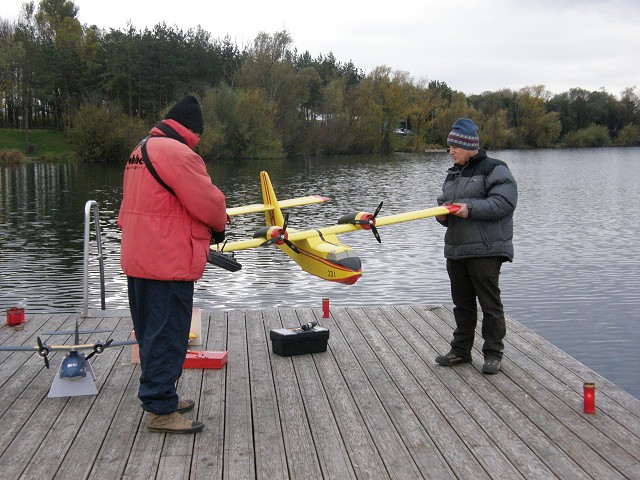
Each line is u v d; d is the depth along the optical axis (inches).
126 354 220.5
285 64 2471.7
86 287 265.0
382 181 1540.4
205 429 160.6
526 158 2810.0
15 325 252.1
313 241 346.0
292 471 139.2
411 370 205.0
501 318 200.8
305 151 2568.9
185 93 2309.3
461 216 193.2
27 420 165.9
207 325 256.8
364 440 154.7
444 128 3398.1
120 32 2409.0
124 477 136.5
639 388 334.0
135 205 149.6
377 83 2866.6
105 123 2012.8
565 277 577.0
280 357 217.8
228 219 220.1
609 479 135.9
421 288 541.0
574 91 4192.9
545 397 182.1
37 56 2409.0
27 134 2171.5
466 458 145.3
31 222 882.8
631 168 2138.3
